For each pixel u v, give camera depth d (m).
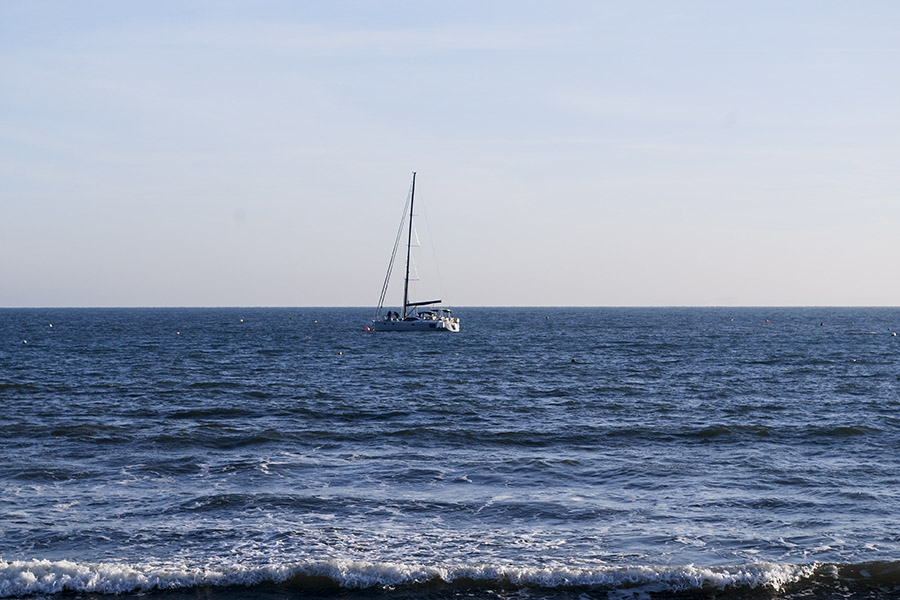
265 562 20.55
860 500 25.72
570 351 95.56
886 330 162.88
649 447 34.12
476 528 23.19
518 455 32.44
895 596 19.03
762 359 83.62
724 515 24.28
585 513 24.48
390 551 21.39
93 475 28.67
